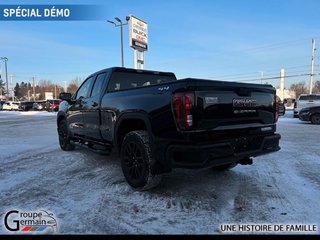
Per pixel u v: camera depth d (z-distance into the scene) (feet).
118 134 16.39
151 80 20.89
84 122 21.01
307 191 14.76
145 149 13.94
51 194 14.52
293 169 19.17
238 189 15.14
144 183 14.23
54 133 41.83
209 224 11.22
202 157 11.93
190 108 12.05
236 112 13.65
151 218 11.73
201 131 12.30
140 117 14.25
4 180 16.89
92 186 15.75
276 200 13.56
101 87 19.19
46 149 27.30
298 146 28.32
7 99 234.79
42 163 21.27
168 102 12.73
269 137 15.06
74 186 15.76
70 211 12.42
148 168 13.92
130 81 19.70
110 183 16.24
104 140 18.52
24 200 13.73
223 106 13.07
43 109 157.07
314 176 17.46
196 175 17.67
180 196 14.11
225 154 12.75
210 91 12.65
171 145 12.61
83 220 11.57
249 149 14.11
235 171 18.69
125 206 12.92
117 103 16.26
